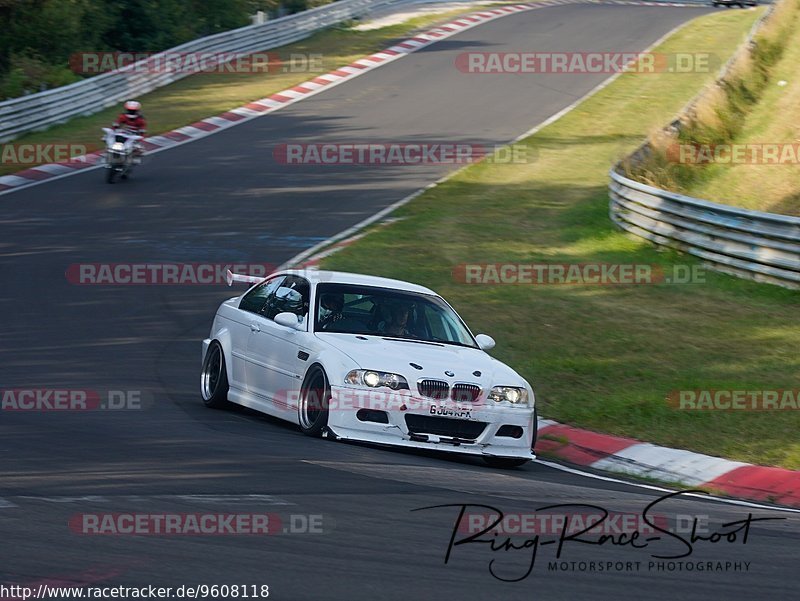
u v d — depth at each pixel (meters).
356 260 66.06
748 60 98.44
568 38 164.50
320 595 17.42
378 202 84.31
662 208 69.62
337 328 34.12
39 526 20.30
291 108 121.19
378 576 18.72
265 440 31.19
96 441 29.61
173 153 99.38
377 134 110.25
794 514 28.20
